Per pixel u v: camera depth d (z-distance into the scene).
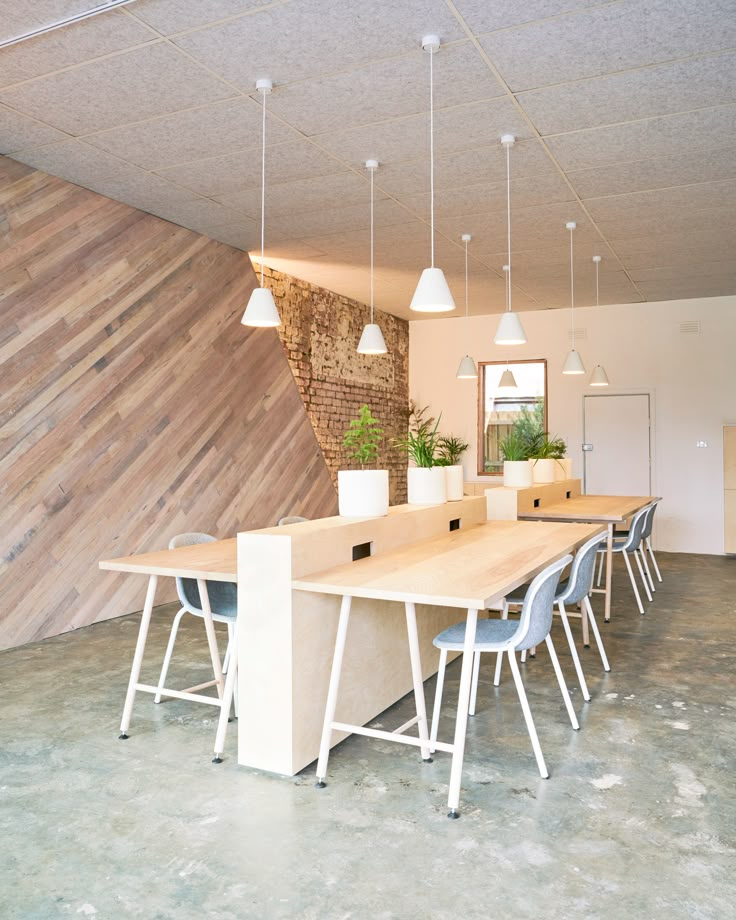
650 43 3.40
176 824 2.42
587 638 4.64
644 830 2.38
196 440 6.25
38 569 4.82
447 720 3.39
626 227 6.28
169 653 3.60
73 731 3.24
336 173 5.06
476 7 3.11
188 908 1.97
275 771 2.82
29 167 4.89
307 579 2.79
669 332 9.08
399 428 10.23
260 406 7.12
